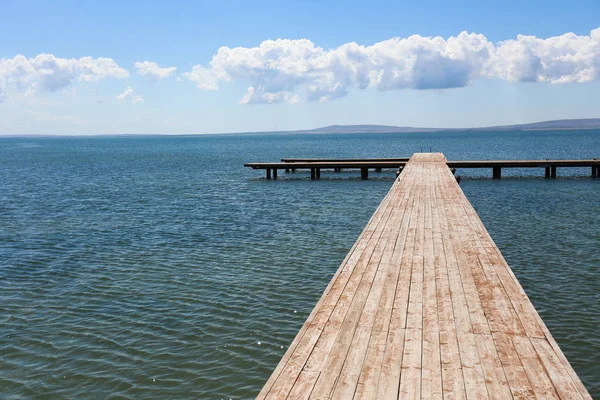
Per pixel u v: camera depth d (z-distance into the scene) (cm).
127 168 5434
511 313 609
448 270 802
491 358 486
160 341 878
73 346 864
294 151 9394
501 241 1543
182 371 777
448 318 595
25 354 837
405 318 596
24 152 10831
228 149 11350
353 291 700
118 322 964
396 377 449
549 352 498
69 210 2355
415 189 1792
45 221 2047
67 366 796
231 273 1260
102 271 1299
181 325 945
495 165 3316
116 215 2181
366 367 470
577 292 1085
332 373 458
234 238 1653
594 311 981
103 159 7550
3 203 2634
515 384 433
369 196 2609
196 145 15675
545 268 1259
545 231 1672
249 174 4300
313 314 612
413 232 1093
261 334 900
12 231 1834
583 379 739
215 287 1155
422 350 506
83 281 1219
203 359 813
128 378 759
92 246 1580
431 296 677
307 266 1308
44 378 762
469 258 875
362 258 882
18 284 1200
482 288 709
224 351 838
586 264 1283
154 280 1216
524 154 6875
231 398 705
